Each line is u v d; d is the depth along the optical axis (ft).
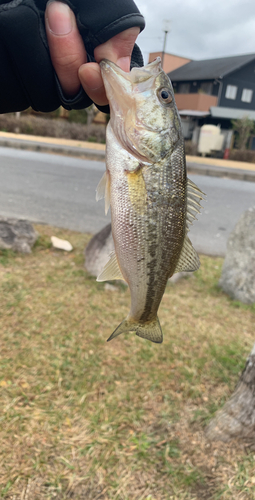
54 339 2.28
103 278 1.01
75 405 1.83
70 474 1.52
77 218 4.69
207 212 5.98
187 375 2.12
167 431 1.76
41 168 8.07
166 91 0.94
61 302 2.69
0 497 1.41
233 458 1.64
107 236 3.17
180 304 2.95
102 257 3.10
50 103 0.87
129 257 0.95
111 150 0.92
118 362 2.17
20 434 1.65
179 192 0.94
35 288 2.82
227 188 8.56
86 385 1.97
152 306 1.01
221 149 17.07
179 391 2.01
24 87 0.83
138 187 0.91
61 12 0.74
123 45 0.83
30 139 13.44
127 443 1.68
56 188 6.24
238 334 2.62
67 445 1.63
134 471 1.56
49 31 0.76
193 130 19.47
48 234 3.92
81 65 0.81
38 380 1.95
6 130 15.84
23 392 1.86
